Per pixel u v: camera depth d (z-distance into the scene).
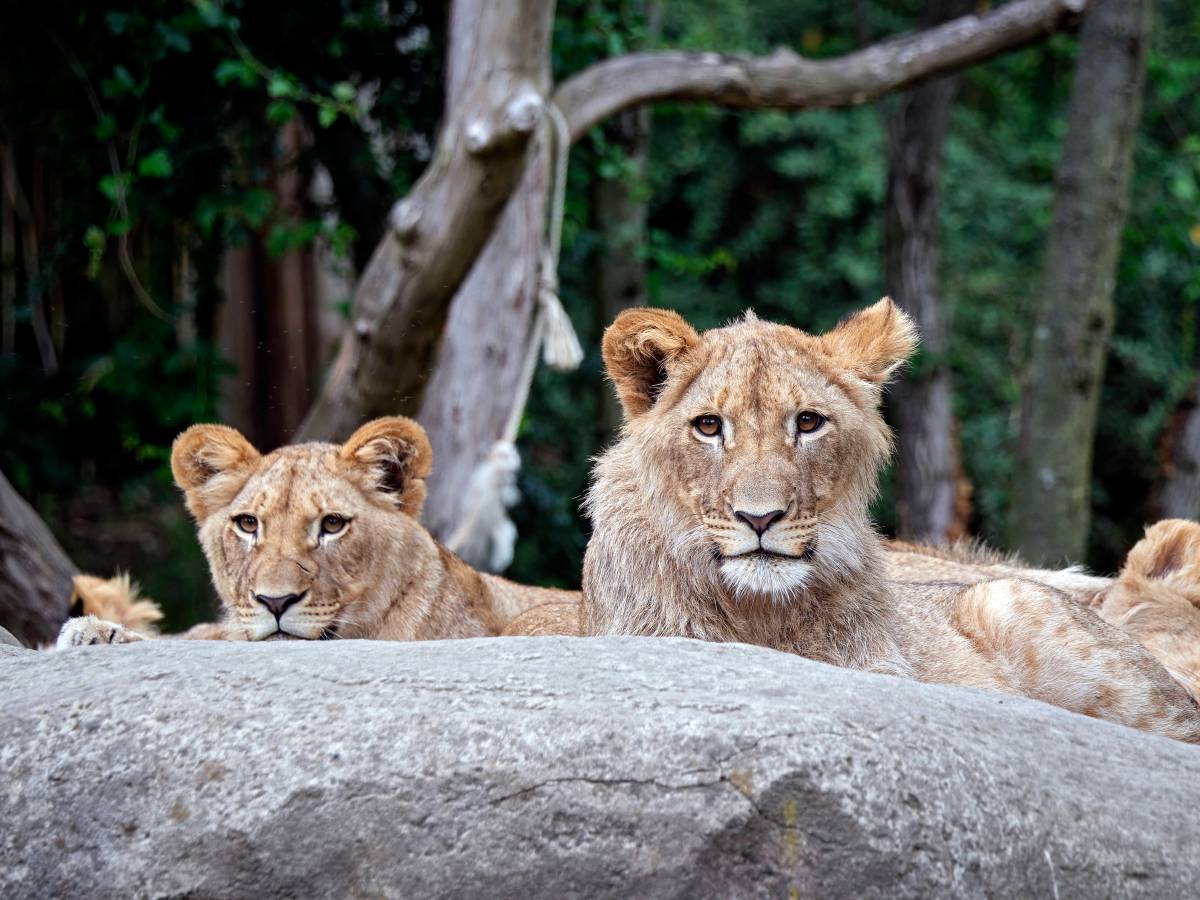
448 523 12.85
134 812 5.05
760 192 26.77
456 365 12.87
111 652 5.83
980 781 4.98
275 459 8.84
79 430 17.20
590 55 15.65
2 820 5.12
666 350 7.32
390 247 11.77
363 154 15.25
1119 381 25.23
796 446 7.01
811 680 5.39
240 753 5.08
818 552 7.07
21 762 5.18
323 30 14.48
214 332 17.81
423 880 4.86
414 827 4.91
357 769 4.99
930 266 20.70
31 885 5.05
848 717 5.05
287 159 16.66
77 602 10.02
